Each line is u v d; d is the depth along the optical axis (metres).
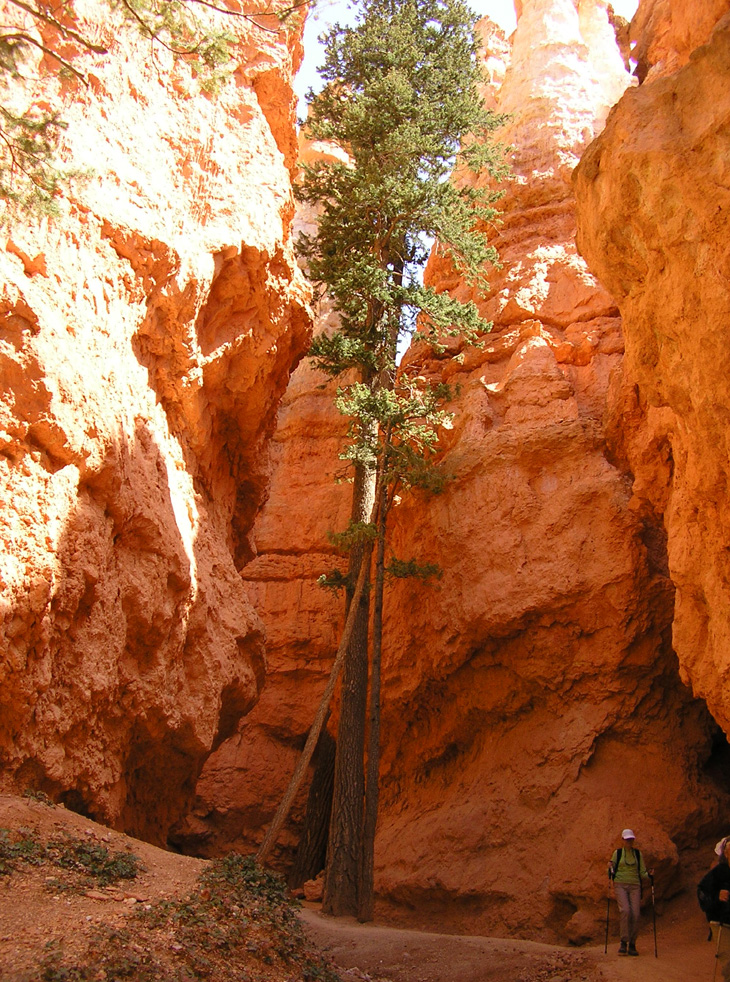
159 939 7.45
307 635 26.31
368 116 19.27
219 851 24.02
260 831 24.39
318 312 32.78
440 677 20.52
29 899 7.67
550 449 20.16
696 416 10.78
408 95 19.27
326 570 27.08
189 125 16.14
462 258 20.06
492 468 20.58
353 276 18.38
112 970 6.52
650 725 17.70
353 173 19.22
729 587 11.12
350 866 15.62
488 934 16.42
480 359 23.48
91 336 12.93
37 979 6.14
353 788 16.14
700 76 10.07
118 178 14.13
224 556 17.25
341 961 12.35
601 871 15.72
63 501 11.98
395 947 12.90
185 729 15.03
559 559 18.97
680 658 12.74
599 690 18.09
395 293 18.86
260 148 17.39
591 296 22.72
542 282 23.67
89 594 12.48
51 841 9.26
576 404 21.09
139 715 13.79
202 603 15.70
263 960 8.09
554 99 26.59
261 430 18.91
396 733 21.95
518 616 18.89
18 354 11.32
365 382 19.28
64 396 11.89
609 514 18.78
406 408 17.95
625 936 11.99
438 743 20.91
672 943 13.90
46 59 13.51
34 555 11.23
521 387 21.80
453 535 20.61
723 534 11.15
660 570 18.39
